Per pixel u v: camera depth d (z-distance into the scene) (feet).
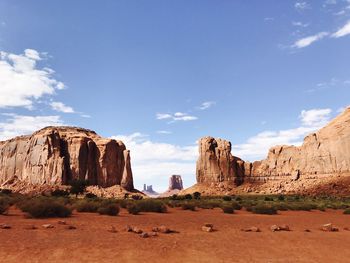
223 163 560.20
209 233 60.49
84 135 521.65
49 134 495.41
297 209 141.59
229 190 515.09
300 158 507.30
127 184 517.96
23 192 417.49
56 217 78.13
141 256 41.16
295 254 45.52
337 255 45.85
